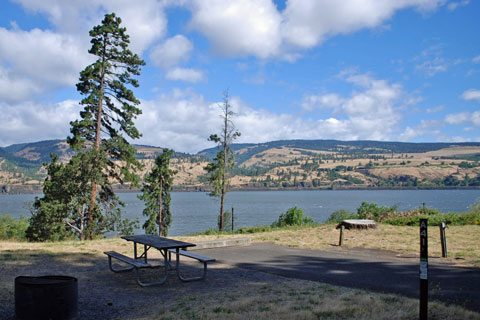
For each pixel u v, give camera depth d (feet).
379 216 80.94
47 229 82.64
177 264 28.37
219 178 123.85
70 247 44.42
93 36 92.94
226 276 30.04
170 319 18.79
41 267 32.63
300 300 22.06
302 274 30.17
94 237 87.61
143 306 22.00
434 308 19.43
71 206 84.74
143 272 31.40
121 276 29.89
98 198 95.04
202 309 20.74
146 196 143.02
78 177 85.66
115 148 95.04
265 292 24.64
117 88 94.17
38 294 17.90
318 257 37.88
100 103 90.63
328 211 378.53
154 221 142.61
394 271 30.32
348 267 32.48
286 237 54.85
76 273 30.73
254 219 309.83
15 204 524.11
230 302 22.08
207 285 27.14
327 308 19.75
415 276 28.32
